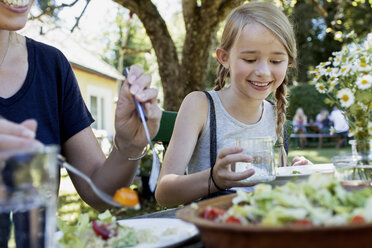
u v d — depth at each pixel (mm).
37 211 566
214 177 1220
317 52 17703
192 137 1658
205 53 5148
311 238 489
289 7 5531
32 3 1230
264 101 2014
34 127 673
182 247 776
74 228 832
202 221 564
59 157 692
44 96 1341
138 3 5168
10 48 1340
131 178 1191
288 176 1220
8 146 582
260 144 1169
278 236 496
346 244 491
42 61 1381
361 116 1105
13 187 528
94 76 11938
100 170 1204
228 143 1770
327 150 12477
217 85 2076
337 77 1260
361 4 14719
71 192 5496
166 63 5270
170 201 1397
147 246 765
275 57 1618
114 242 775
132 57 19828
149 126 1031
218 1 4949
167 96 5305
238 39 1633
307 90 15828
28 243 578
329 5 15203
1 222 635
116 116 1034
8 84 1308
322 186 671
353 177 1065
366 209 550
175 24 13836
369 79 1102
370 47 1252
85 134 1413
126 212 4395
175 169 1540
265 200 642
